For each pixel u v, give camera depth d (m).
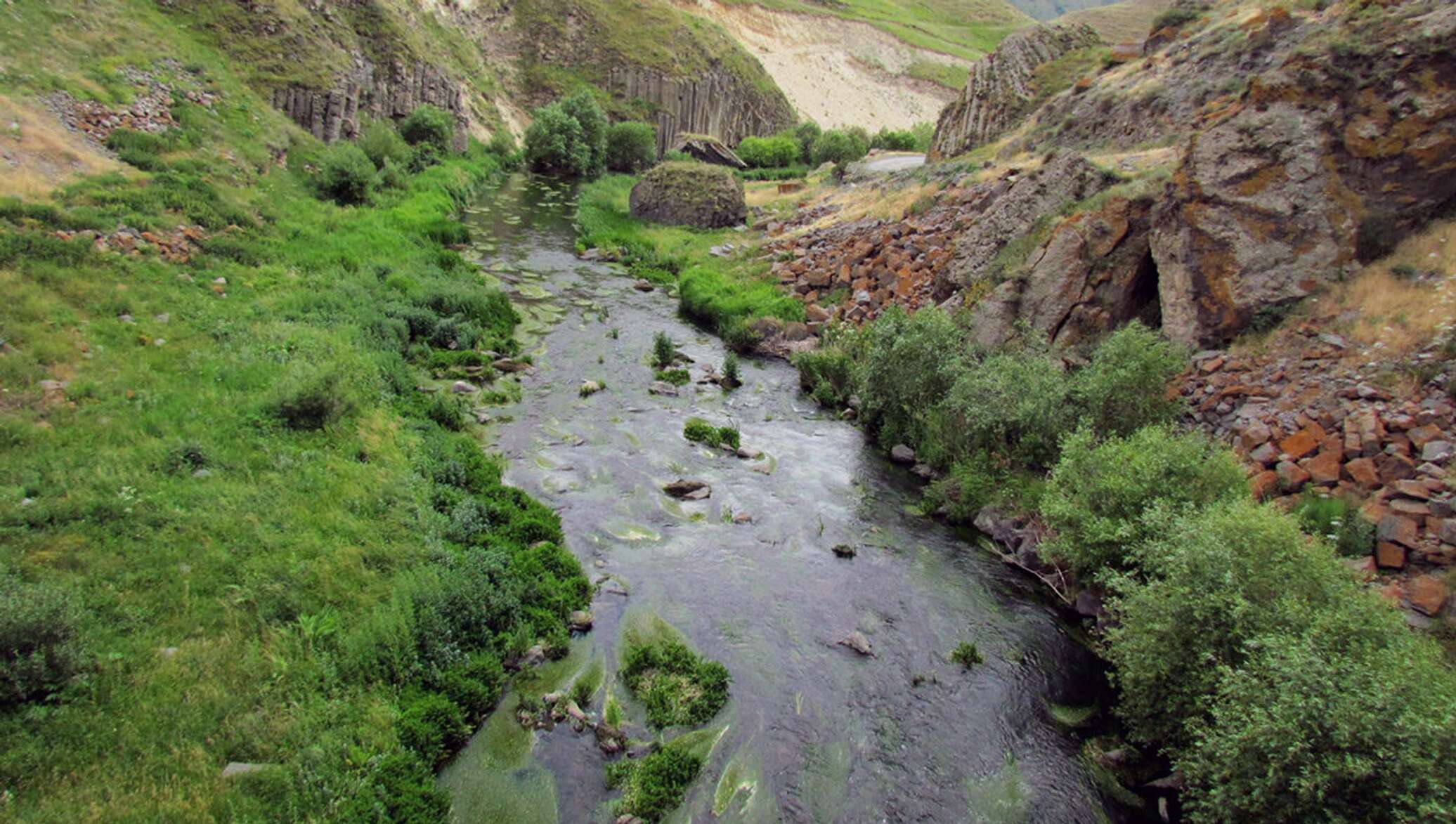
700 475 20.22
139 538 12.72
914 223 33.56
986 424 20.03
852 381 26.16
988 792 11.63
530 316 30.36
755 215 49.59
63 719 9.55
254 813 9.17
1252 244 20.61
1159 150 30.66
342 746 10.41
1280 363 19.14
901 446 22.55
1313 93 20.66
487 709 11.99
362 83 49.72
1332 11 29.55
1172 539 12.86
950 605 16.11
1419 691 9.20
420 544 14.70
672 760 11.33
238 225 27.81
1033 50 53.97
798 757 11.88
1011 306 25.06
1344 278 19.69
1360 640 10.37
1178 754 11.77
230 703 10.36
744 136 95.12
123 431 15.11
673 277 38.09
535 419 22.03
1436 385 16.50
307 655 11.48
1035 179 28.02
